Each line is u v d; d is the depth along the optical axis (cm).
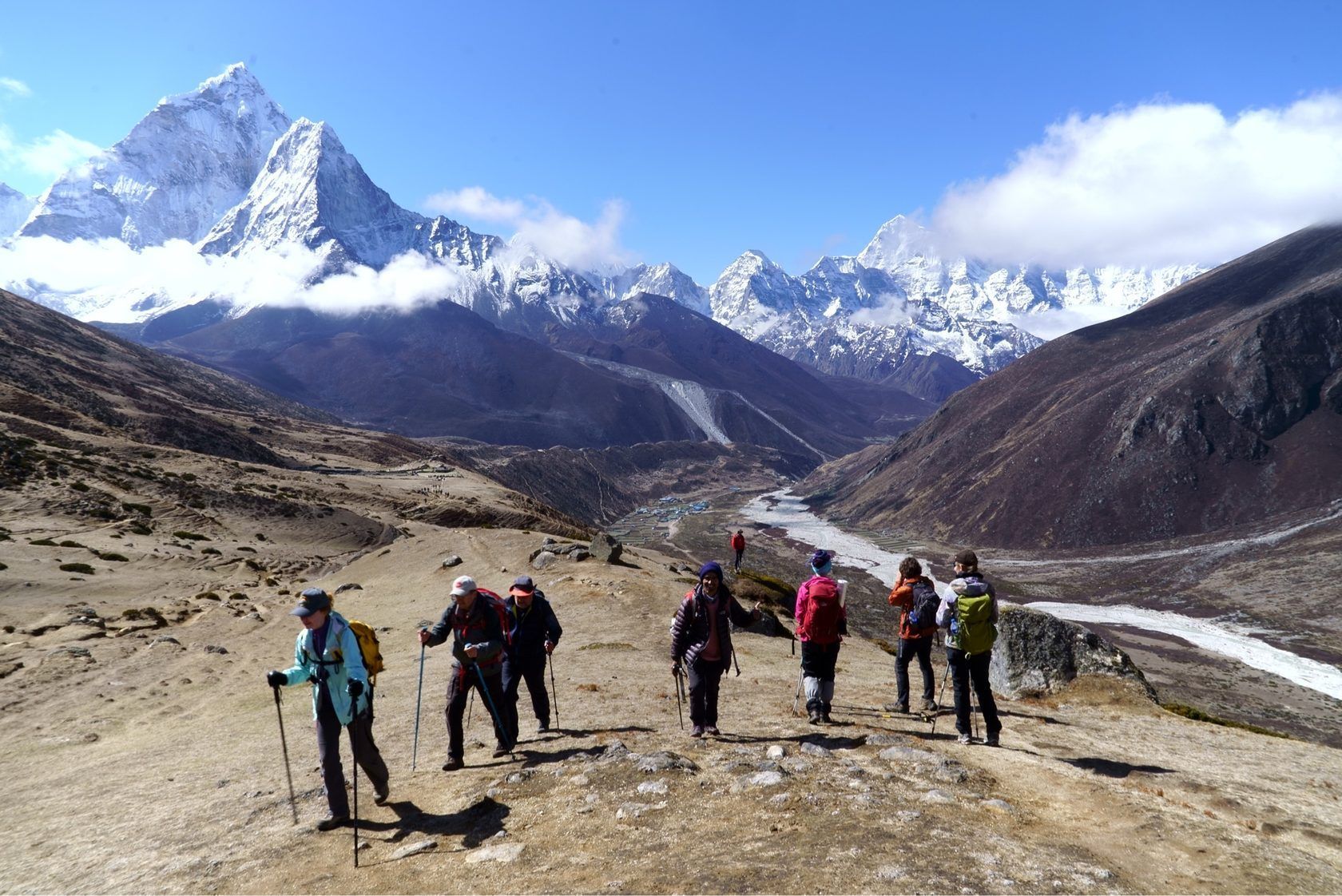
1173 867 578
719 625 1031
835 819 670
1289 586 14038
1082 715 1351
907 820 664
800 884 534
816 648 1126
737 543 3800
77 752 1431
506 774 878
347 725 793
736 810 713
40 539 4628
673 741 1004
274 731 1402
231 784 1016
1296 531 16738
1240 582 14888
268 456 13825
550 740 1038
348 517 7825
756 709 1272
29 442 6919
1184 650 11519
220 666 2278
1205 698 9219
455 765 938
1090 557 19050
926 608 1231
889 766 863
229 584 4388
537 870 607
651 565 4516
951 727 1131
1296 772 956
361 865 662
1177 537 19250
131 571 4278
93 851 799
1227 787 841
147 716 1734
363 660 800
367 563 5247
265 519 7094
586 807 742
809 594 1121
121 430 11988
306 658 789
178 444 12394
